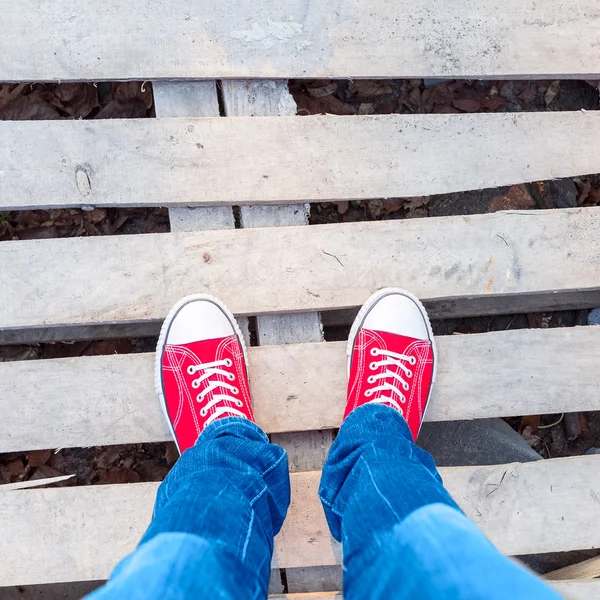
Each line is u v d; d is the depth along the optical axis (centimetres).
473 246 112
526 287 112
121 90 125
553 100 134
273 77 109
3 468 122
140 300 107
